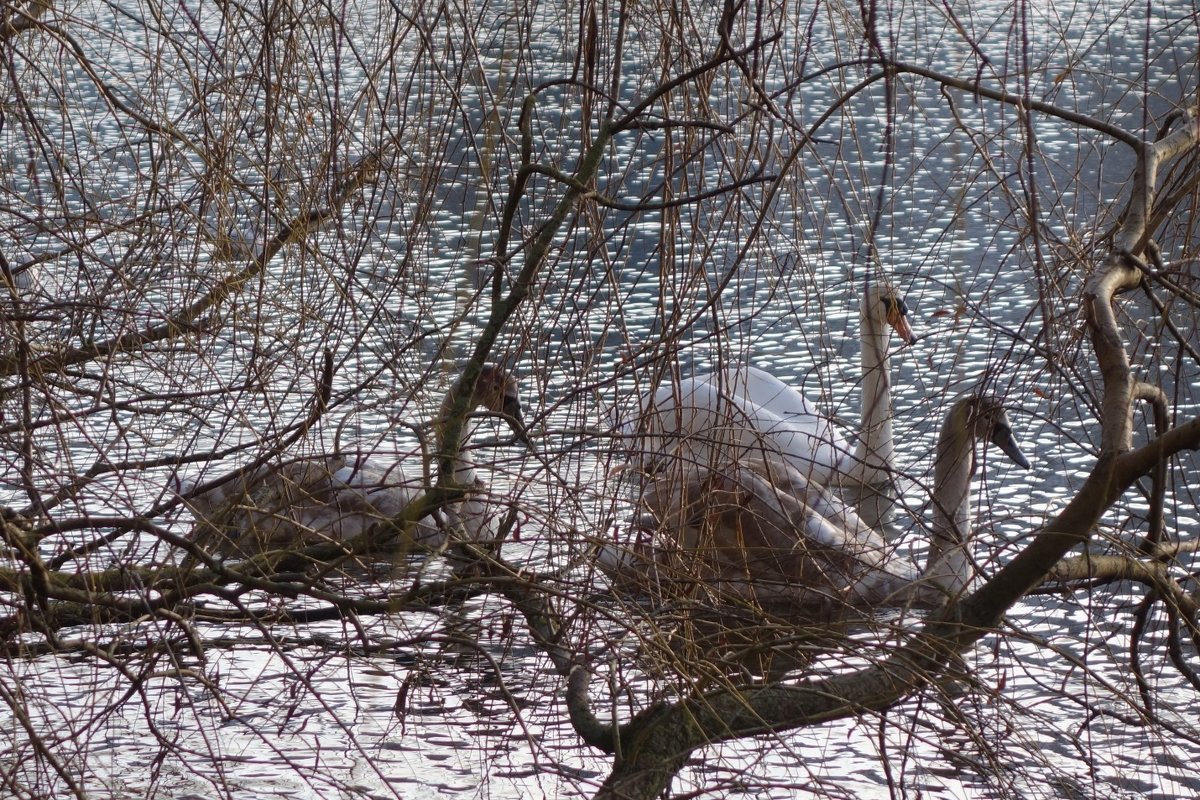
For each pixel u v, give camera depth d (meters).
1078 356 10.14
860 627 11.35
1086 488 8.17
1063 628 12.01
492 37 11.49
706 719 8.50
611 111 9.52
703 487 10.46
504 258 9.41
